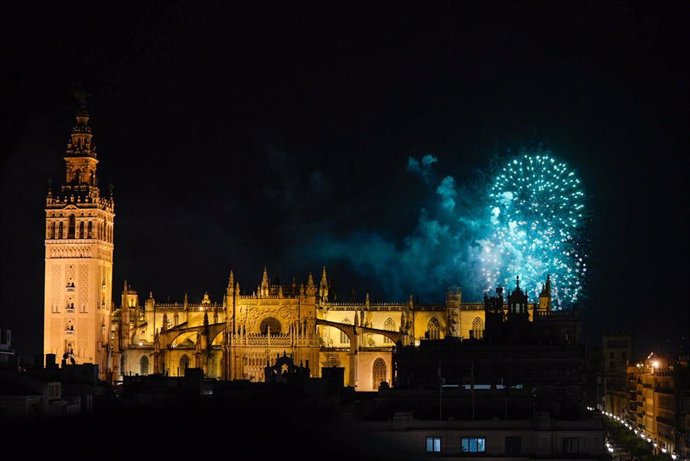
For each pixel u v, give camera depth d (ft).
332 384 627.46
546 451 504.43
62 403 485.56
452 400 549.54
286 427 453.58
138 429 417.08
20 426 420.77
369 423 494.18
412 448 497.87
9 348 623.36
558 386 622.95
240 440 429.38
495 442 503.20
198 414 446.60
